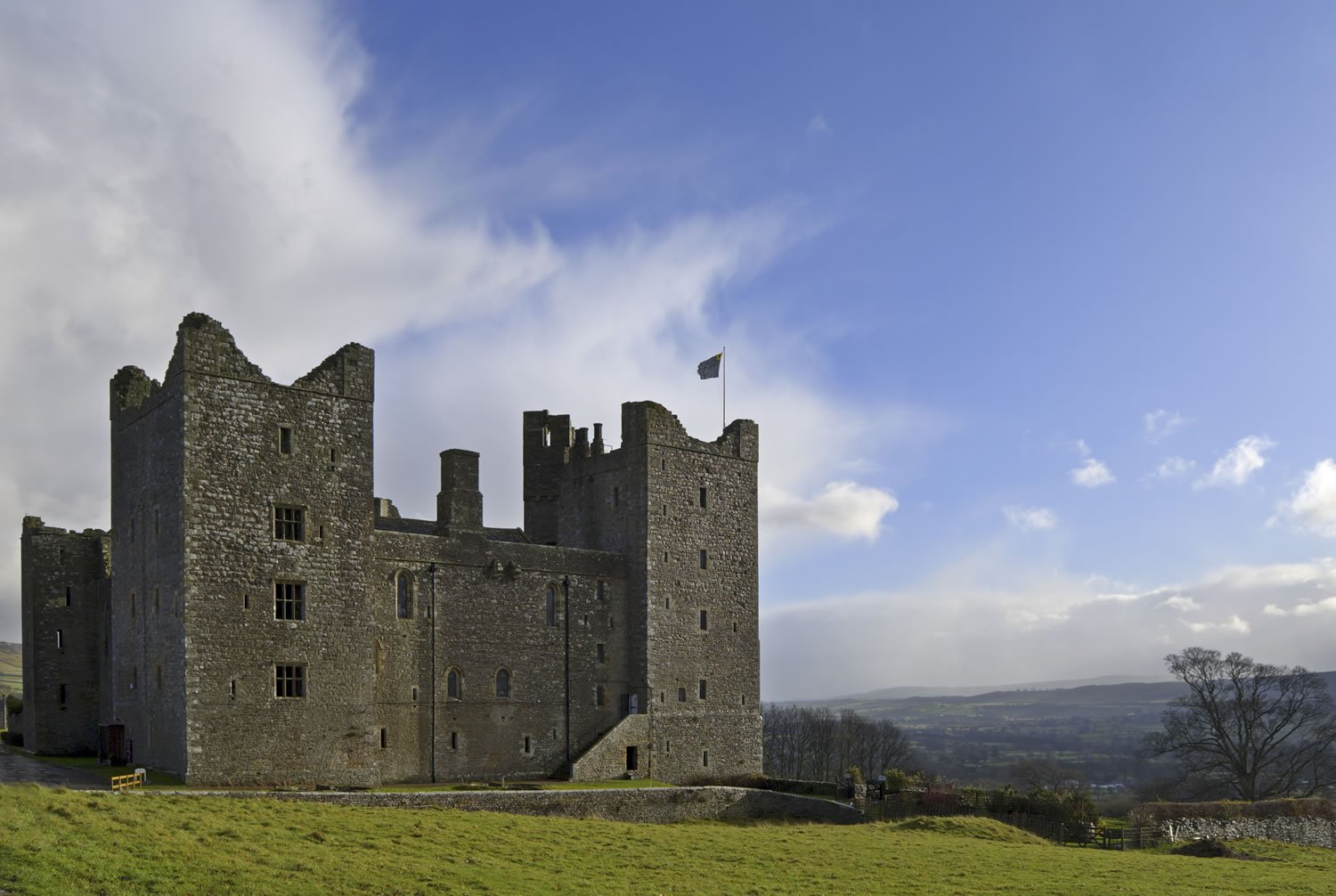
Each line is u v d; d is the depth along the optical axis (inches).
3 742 3309.5
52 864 1306.6
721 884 1667.1
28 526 2962.6
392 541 2714.1
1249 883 1948.8
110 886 1275.8
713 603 3299.7
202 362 2338.8
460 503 2869.1
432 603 2765.7
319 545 2464.3
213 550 2303.2
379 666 2645.2
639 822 2591.0
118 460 2623.0
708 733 3225.9
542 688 2952.8
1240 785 3818.9
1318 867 2265.0
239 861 1444.4
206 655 2266.2
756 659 3388.3
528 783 2802.7
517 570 2938.0
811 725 6240.2
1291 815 3002.0
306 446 2474.2
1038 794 2957.7
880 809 2923.2
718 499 3363.7
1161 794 4606.3
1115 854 2343.8
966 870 1943.9
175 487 2315.5
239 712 2295.8
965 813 2923.2
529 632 2947.8
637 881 1641.2
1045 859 2148.1
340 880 1433.3
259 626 2348.7
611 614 3134.8
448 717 2760.8
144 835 1503.4
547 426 3582.7
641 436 3211.1
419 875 1510.8
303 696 2394.2
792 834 2352.4
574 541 3398.1
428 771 2704.2
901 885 1756.9
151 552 2416.3
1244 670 3826.3
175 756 2266.2
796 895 1620.3
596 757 2938.0
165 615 2336.4
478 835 1850.4
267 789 2212.1
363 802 2161.7
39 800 1583.4
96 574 2999.5
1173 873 2044.8
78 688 2933.1
